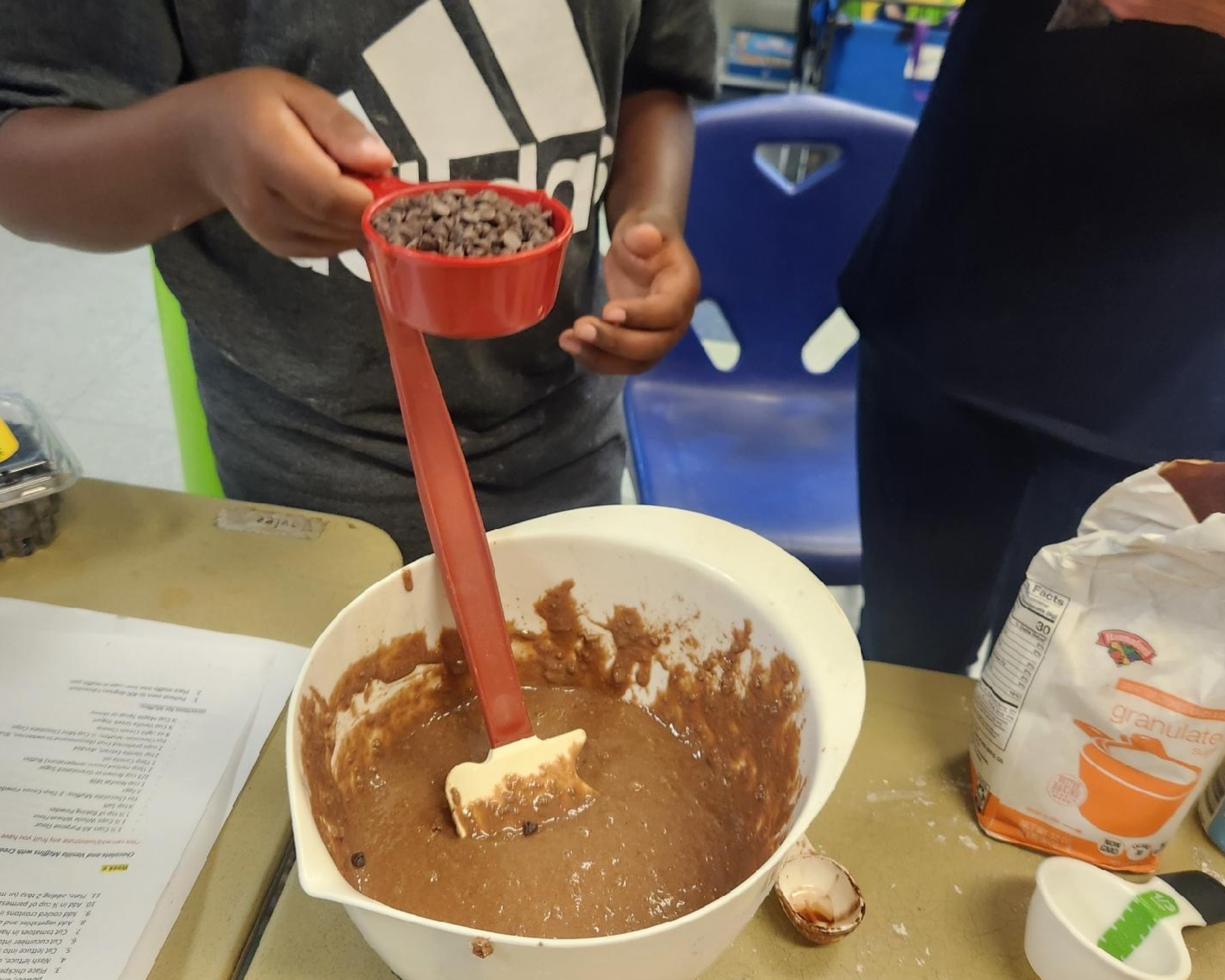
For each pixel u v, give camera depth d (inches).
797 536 52.1
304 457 36.2
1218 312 31.1
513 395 36.8
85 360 93.7
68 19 26.7
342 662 22.0
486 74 30.3
